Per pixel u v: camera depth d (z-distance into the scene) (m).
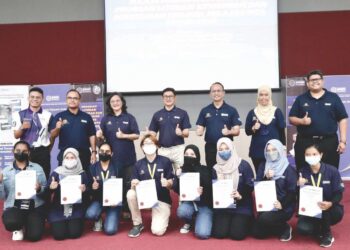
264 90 4.30
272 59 6.27
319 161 3.55
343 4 6.26
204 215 3.79
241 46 6.32
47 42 6.65
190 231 3.94
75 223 3.79
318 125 3.98
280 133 4.35
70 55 6.64
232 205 3.65
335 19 6.27
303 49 6.31
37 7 6.64
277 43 6.25
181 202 3.96
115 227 3.87
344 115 4.00
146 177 3.97
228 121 4.54
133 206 3.85
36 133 4.31
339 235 3.69
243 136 6.35
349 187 5.66
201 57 6.39
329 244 3.38
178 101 6.48
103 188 3.86
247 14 6.29
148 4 6.43
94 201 4.03
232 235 3.62
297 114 4.15
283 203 3.59
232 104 6.39
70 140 4.40
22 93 6.29
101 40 6.58
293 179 3.62
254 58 6.30
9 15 6.68
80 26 6.61
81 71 6.62
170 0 6.40
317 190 3.42
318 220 3.55
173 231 3.97
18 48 6.68
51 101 6.30
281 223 3.58
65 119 4.41
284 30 6.34
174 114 4.66
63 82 6.65
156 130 4.73
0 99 6.29
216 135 4.51
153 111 6.50
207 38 6.37
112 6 6.47
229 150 3.78
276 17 6.25
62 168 3.94
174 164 4.62
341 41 6.27
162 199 3.94
